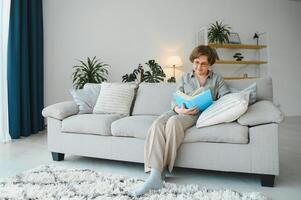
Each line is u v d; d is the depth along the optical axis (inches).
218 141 73.2
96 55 176.7
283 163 89.0
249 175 79.4
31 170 80.0
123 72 183.0
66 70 169.8
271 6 212.2
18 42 134.9
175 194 62.2
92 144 88.6
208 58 86.1
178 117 75.1
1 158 97.2
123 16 182.1
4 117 127.6
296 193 64.6
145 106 102.0
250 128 71.0
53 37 166.2
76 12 171.6
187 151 76.2
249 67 207.9
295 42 218.4
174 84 103.3
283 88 216.5
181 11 193.6
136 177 77.5
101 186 66.8
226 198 59.7
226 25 202.7
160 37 189.9
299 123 177.3
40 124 155.6
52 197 60.2
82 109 100.9
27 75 142.9
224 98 77.0
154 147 70.5
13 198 59.6
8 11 130.4
